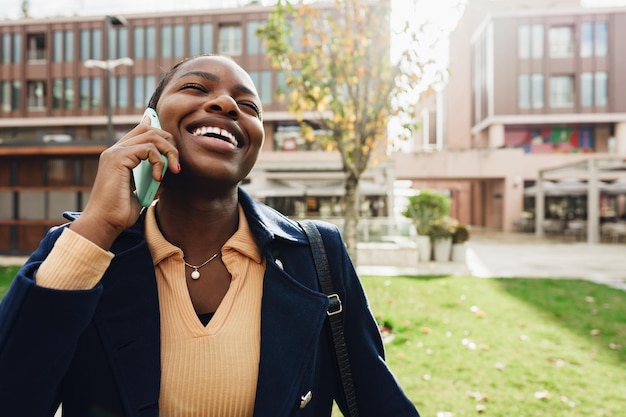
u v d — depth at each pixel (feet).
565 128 111.96
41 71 121.70
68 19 120.16
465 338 17.92
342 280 4.08
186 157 3.30
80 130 122.31
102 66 60.29
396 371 14.51
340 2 20.49
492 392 13.07
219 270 3.59
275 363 3.30
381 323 19.90
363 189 62.28
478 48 127.54
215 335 3.23
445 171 93.25
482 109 122.72
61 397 3.24
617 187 77.25
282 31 19.89
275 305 3.49
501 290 27.99
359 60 20.29
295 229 4.11
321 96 19.26
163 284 3.39
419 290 27.78
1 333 2.63
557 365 15.10
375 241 45.01
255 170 65.67
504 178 96.58
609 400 12.68
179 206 3.59
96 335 3.09
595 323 20.27
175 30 116.88
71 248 2.78
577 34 108.27
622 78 107.34
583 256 52.31
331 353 3.94
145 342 3.12
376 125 21.06
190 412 3.12
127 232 3.44
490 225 111.96
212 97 3.46
